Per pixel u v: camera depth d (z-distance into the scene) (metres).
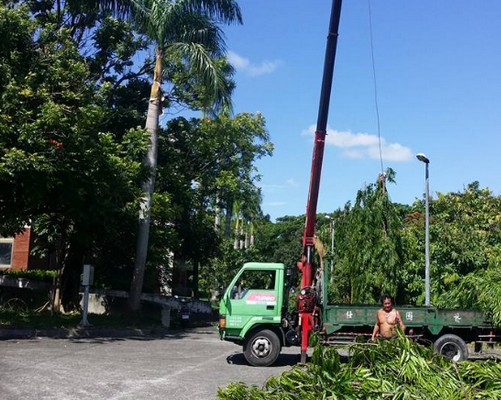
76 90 18.78
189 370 12.97
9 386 10.12
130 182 19.83
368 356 6.99
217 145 30.08
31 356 13.75
